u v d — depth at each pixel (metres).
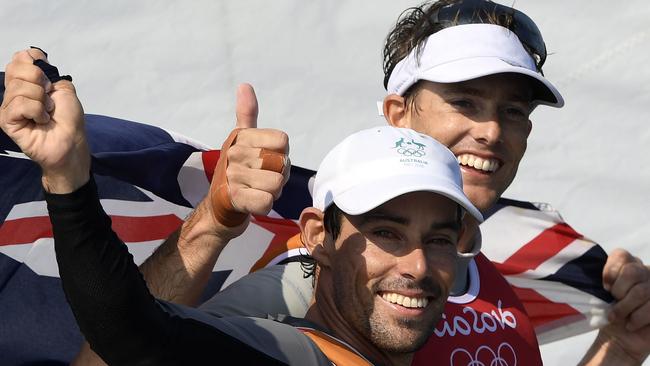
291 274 7.39
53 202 4.99
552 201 12.84
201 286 6.80
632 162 13.02
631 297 10.06
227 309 7.05
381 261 6.49
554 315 10.41
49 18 12.72
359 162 6.64
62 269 5.05
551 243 10.38
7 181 7.88
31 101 4.89
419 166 6.54
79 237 5.00
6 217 7.88
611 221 12.82
